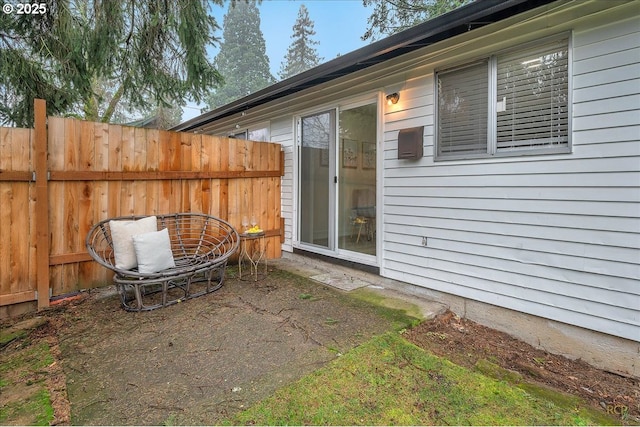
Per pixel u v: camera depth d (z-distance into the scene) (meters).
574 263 2.58
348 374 2.19
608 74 2.39
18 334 2.75
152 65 5.11
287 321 3.01
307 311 3.24
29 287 3.27
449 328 3.07
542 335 2.77
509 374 2.32
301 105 5.23
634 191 2.31
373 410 1.85
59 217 3.47
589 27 2.47
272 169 5.45
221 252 4.69
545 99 2.71
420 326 3.02
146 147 4.05
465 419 1.81
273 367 2.25
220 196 4.76
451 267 3.39
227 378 2.12
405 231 3.82
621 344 2.40
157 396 1.93
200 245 4.34
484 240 3.12
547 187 2.71
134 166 3.96
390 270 4.00
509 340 2.90
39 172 3.28
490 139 3.04
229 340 2.64
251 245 5.19
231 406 1.85
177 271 3.37
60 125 3.45
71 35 4.25
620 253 2.38
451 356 2.57
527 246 2.84
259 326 2.90
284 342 2.61
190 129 8.35
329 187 4.79
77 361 2.33
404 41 3.07
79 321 2.99
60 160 3.46
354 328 2.87
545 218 2.73
